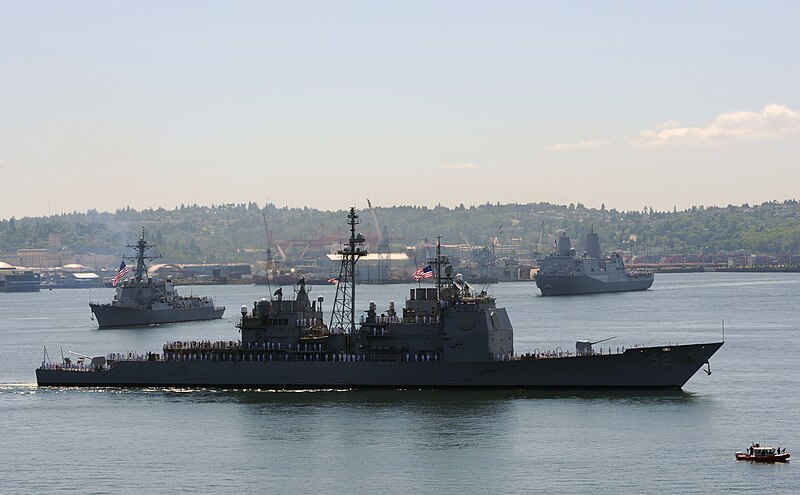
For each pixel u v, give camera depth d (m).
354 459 183.25
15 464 183.75
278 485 170.25
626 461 179.50
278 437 198.25
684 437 194.75
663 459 180.50
